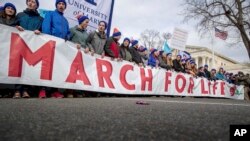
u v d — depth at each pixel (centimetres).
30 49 497
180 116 220
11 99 407
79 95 616
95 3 747
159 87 866
